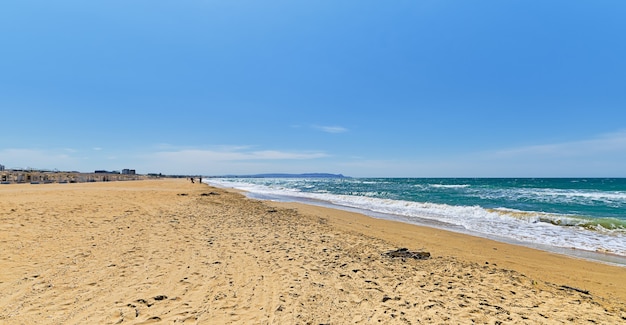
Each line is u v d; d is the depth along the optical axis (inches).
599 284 232.1
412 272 238.4
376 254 290.7
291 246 308.5
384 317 159.5
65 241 289.3
